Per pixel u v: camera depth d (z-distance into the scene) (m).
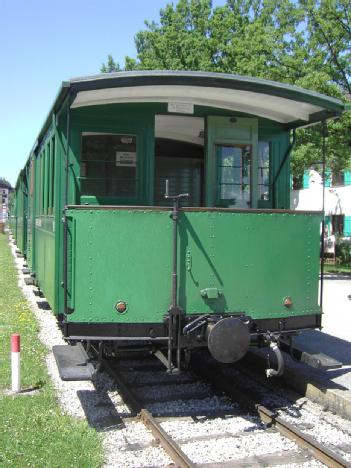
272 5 19.72
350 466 4.30
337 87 17.97
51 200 7.29
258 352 7.73
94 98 6.35
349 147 18.25
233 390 6.26
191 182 8.84
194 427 5.43
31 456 4.39
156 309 5.56
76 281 5.46
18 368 6.14
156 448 4.85
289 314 6.07
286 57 18.45
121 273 5.50
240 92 6.34
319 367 5.93
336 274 20.48
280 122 7.53
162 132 7.94
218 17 24.47
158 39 25.06
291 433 5.10
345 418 5.65
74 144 6.53
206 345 5.65
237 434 5.25
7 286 15.05
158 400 6.26
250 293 5.86
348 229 27.11
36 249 10.41
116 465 4.46
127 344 6.10
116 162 6.70
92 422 5.46
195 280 5.64
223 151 7.12
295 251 6.09
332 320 10.56
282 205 7.57
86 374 5.18
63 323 5.61
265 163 7.51
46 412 5.45
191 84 5.94
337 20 18.19
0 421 5.12
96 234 5.47
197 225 5.64
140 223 5.51
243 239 5.81
